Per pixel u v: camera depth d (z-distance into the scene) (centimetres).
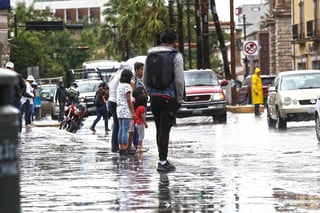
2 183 672
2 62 8306
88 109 6981
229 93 7112
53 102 6831
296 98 3978
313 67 9288
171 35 1923
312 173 1916
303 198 1491
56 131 4222
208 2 7594
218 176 1850
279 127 4047
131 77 2459
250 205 1410
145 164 2164
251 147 2811
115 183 1748
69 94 4575
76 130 4409
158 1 10556
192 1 11462
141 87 2588
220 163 2186
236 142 3112
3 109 675
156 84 1911
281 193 1557
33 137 3603
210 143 3081
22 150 2781
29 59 12712
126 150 2477
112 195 1556
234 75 7231
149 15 10612
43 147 2923
